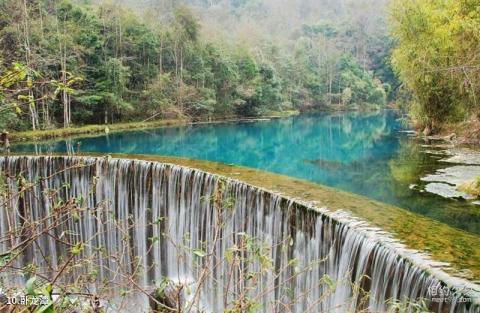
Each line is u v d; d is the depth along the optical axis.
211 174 8.88
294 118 40.41
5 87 2.57
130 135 23.67
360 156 17.08
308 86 51.62
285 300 6.89
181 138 23.92
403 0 17.31
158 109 30.08
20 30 20.09
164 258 9.60
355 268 5.71
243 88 38.72
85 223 9.84
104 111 26.92
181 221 9.53
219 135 26.06
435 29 16.16
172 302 4.90
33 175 11.00
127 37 30.03
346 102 52.47
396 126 29.94
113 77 26.88
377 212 6.54
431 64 16.53
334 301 6.05
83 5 29.22
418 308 3.77
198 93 33.56
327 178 12.85
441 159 14.10
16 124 19.69
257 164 16.23
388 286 5.09
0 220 9.40
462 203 9.03
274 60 50.53
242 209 8.28
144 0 46.56
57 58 22.58
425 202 9.23
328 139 24.14
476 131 16.83
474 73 12.73
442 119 19.41
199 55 35.50
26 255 9.37
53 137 20.72
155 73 31.91
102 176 10.43
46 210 10.12
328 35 69.44
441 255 4.97
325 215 6.41
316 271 6.54
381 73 61.41
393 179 11.85
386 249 5.19
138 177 10.28
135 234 10.06
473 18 13.77
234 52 41.62
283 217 7.30
